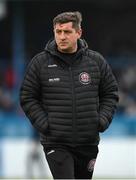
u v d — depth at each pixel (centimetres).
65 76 1472
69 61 1477
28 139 3612
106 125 1489
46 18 4997
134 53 4900
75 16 1462
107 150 3519
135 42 4944
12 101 4447
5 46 5019
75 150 1474
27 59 4853
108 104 1505
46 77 1476
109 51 4925
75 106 1466
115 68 4816
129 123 3903
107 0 4994
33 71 1485
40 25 4991
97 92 1492
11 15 4956
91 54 1502
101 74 1502
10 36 5000
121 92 4572
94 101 1479
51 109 1469
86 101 1472
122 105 4406
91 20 5016
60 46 1462
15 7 4947
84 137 1469
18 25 4950
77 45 1498
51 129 1464
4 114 4309
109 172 3516
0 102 4397
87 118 1470
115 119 3916
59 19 1455
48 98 1474
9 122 3928
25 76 1495
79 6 4997
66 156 1461
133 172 3509
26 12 4972
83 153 1483
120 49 4922
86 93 1475
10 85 4612
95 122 1477
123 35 4991
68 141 1464
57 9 4994
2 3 4556
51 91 1471
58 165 1460
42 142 1486
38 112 1478
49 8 4988
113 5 5019
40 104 1502
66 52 1477
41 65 1481
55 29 1466
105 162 3519
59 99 1467
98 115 1489
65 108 1464
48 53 1489
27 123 3925
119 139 3622
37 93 1494
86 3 4991
